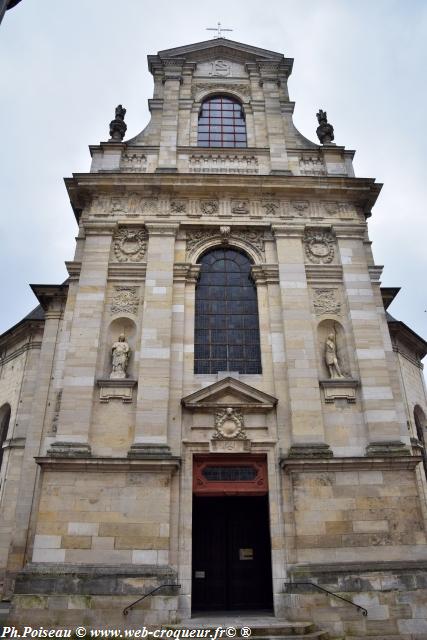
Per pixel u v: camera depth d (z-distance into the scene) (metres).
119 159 24.02
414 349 29.33
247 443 18.28
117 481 17.16
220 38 28.28
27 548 19.98
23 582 15.59
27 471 21.62
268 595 17.64
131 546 16.31
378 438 18.31
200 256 22.17
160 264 21.17
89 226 21.84
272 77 27.12
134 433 18.09
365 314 20.58
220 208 22.61
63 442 17.73
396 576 16.08
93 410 18.53
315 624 14.97
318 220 22.64
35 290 25.50
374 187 23.09
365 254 22.11
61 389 19.27
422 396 28.67
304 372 19.33
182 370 19.50
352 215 22.83
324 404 19.06
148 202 22.62
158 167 23.67
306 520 16.94
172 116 25.53
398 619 15.41
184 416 18.70
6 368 28.81
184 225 22.17
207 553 18.14
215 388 18.86
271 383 19.53
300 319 20.30
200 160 24.27
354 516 17.03
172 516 17.06
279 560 16.69
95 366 19.17
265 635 13.75
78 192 22.92
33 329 27.36
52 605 15.24
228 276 21.98
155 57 27.56
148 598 15.44
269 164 24.27
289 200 23.03
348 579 16.02
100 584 15.65
